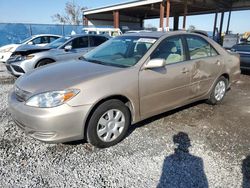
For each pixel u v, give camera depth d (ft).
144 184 7.73
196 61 13.00
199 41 13.79
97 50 13.34
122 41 12.90
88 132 9.27
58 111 8.32
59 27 71.00
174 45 12.26
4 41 63.46
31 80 9.76
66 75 9.67
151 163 8.88
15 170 8.29
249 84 22.48
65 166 8.62
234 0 61.16
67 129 8.61
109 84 9.34
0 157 9.04
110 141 9.91
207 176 8.18
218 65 14.60
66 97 8.46
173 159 9.16
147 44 11.54
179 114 13.88
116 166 8.67
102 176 8.09
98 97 8.96
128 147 10.00
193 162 8.98
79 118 8.69
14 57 21.80
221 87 15.58
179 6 67.36
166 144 10.30
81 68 10.48
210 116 13.74
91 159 9.09
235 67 16.28
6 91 18.30
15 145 9.96
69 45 23.66
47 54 21.63
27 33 66.28
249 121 13.14
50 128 8.38
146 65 10.53
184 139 10.80
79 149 9.77
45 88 8.80
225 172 8.41
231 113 14.32
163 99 11.54
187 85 12.66
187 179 8.01
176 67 11.84
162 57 11.47
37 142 10.25
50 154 9.37
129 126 11.32
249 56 24.54
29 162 8.80
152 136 11.02
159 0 54.54
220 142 10.59
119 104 9.84
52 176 8.04
